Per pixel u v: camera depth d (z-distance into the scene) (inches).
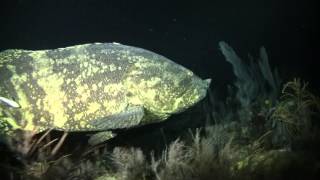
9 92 65.8
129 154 65.8
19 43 303.1
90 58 68.7
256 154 62.8
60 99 66.0
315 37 286.4
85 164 67.2
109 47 70.7
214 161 62.9
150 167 66.5
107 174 67.2
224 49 107.3
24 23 368.2
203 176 58.4
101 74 67.3
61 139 66.3
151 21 426.3
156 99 67.4
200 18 430.0
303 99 79.5
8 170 62.2
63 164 65.4
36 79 67.0
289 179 51.1
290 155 55.2
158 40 373.7
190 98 69.5
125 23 413.1
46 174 62.7
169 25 422.6
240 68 106.7
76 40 364.5
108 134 65.5
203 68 236.1
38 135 67.0
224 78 201.9
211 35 370.9
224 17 430.3
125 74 67.4
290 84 79.2
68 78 67.1
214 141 74.8
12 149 63.4
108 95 66.2
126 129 70.0
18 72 67.6
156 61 70.0
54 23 390.0
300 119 70.3
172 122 85.9
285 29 339.0
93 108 65.8
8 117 64.7
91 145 68.1
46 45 325.4
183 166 60.7
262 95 107.3
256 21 401.7
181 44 343.0
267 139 73.0
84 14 409.4
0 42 294.8
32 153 65.6
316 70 185.5
